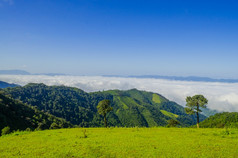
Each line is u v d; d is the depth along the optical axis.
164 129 38.03
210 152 17.52
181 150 18.41
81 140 24.48
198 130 35.19
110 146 20.39
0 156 18.03
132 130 36.09
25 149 20.38
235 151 17.66
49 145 21.92
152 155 16.94
